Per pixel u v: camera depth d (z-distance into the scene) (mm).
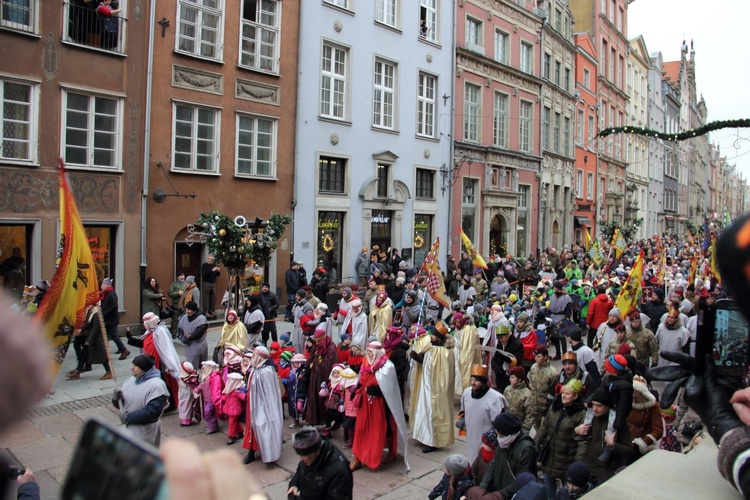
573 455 6352
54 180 14438
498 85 30719
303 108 20344
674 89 77062
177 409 10453
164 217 16625
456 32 27391
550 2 36594
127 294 15789
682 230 78062
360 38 22406
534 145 34281
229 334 11047
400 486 7602
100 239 15453
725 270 921
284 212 19891
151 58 16094
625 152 54844
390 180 23906
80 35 15078
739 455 1335
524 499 4633
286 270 19938
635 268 12203
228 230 13609
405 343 9492
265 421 8047
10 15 13719
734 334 1694
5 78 13633
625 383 5961
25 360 527
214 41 17828
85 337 11883
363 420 8016
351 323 12812
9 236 13977
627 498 1550
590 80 45000
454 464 5785
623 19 54219
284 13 19609
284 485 7602
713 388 1650
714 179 107438
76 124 14945
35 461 7840
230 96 18156
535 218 34688
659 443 6473
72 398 10516
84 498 578
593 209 45688
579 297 16453
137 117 15906
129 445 596
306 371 9305
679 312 10984
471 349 10609
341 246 22219
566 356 7441
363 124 22672
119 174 15594
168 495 572
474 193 29344
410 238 25094
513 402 7559
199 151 17656
